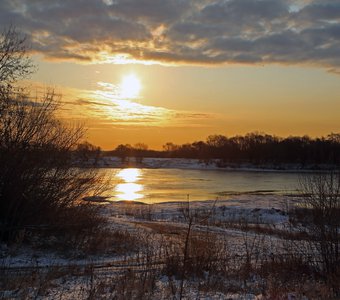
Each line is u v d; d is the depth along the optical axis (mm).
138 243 14555
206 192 53031
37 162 14195
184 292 8375
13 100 14430
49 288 8516
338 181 10523
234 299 7754
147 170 133500
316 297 7934
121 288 8148
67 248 13516
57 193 14602
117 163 162625
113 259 12312
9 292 7984
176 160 174625
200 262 10680
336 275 9281
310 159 101812
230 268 11039
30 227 13984
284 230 18531
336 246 10125
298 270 10695
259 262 12031
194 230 18578
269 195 47188
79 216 15148
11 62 14883
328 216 10289
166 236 16156
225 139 170375
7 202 13859
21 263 11539
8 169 13727
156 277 9711
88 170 15742
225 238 15750
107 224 18672
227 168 139875
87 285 8617
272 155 137500
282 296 7859
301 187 11875
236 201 38844
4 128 13984
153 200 42094
